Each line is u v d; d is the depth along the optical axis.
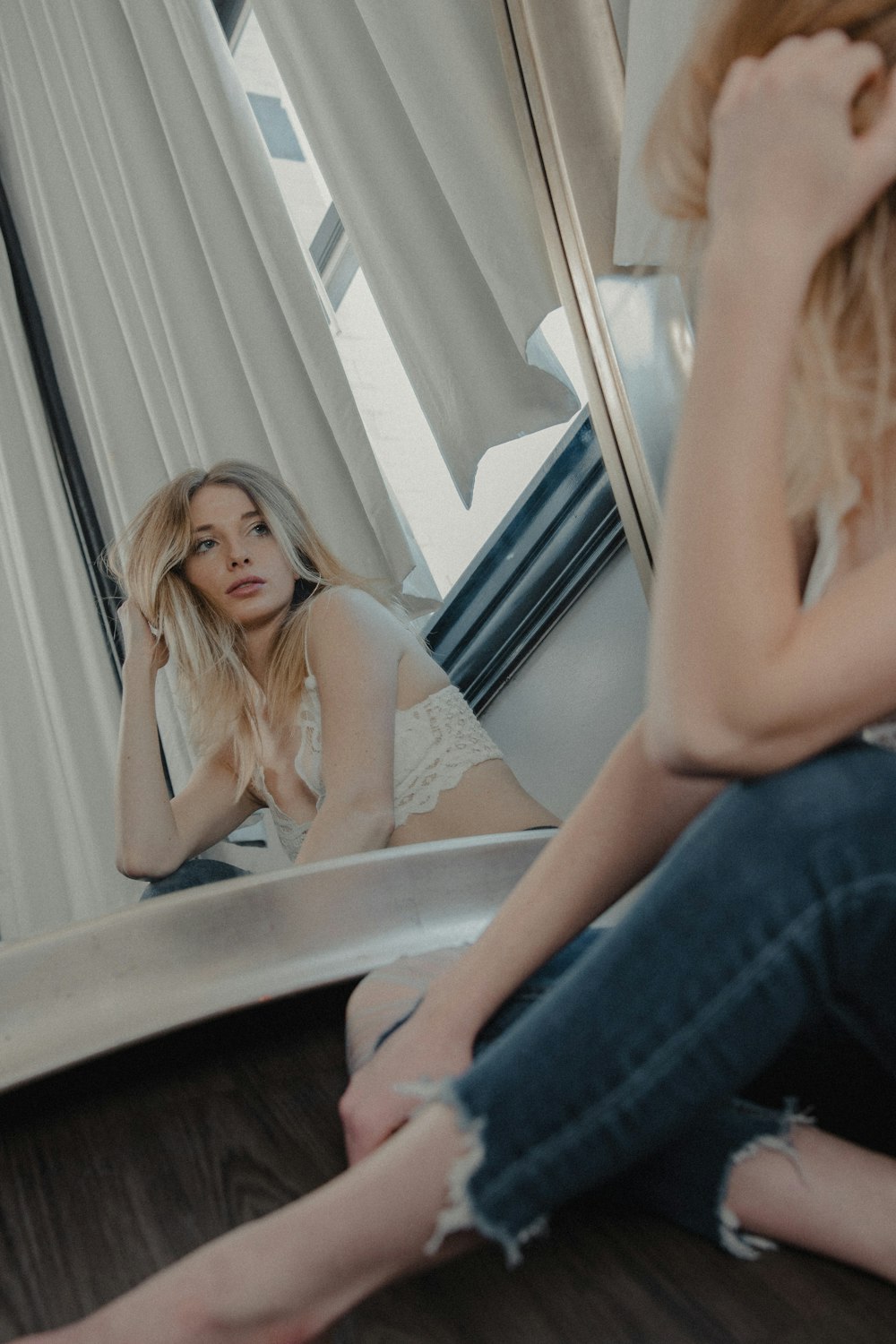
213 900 1.29
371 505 2.54
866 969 0.66
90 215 3.20
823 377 0.74
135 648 2.22
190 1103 1.21
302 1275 0.65
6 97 3.49
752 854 0.64
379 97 2.32
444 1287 0.82
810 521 0.82
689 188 0.81
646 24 1.66
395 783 1.84
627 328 1.85
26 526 3.61
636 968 0.66
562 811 2.48
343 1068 1.25
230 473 2.07
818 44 0.66
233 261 2.72
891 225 0.71
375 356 3.05
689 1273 0.79
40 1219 0.99
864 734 0.71
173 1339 0.65
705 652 0.62
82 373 3.36
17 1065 1.16
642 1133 0.66
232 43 3.11
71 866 3.64
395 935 1.33
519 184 2.08
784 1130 0.78
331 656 1.83
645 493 1.88
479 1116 0.66
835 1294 0.74
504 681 2.58
